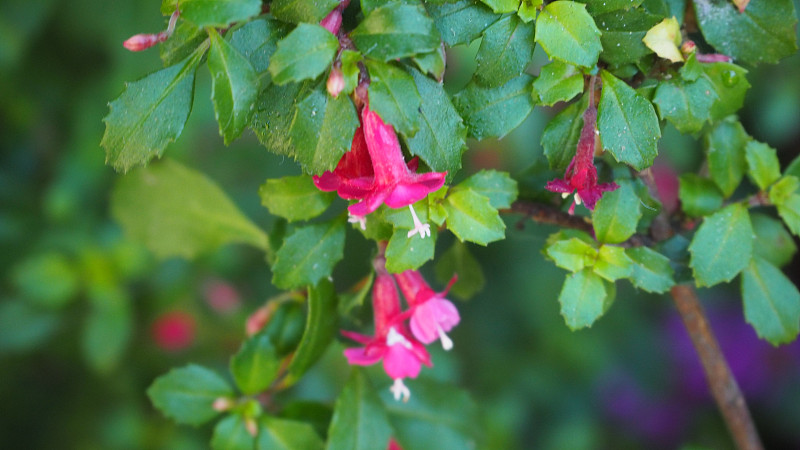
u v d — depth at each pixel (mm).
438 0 234
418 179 236
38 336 379
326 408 280
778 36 249
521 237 272
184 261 406
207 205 285
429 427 292
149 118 237
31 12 360
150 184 284
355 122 234
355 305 268
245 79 232
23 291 381
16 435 411
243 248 451
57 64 393
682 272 259
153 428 393
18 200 403
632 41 241
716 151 262
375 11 232
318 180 241
